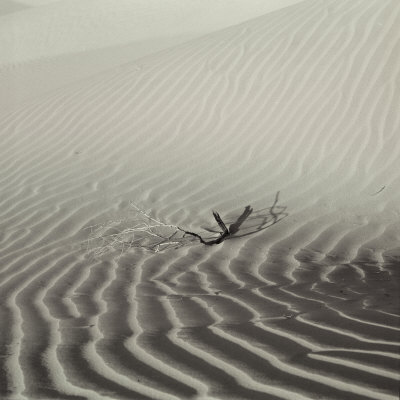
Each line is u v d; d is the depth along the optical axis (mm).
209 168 7762
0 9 35406
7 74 20672
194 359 3061
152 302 4348
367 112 7941
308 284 4680
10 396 2773
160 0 30156
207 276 5102
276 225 6344
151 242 6195
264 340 3277
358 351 3012
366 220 6301
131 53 21328
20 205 7523
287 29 9859
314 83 8586
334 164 7363
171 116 8961
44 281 5172
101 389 2771
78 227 6750
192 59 10008
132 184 7695
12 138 9617
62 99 10438
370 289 4426
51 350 3354
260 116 8414
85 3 31594
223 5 27547
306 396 2549
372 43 8867
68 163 8516
